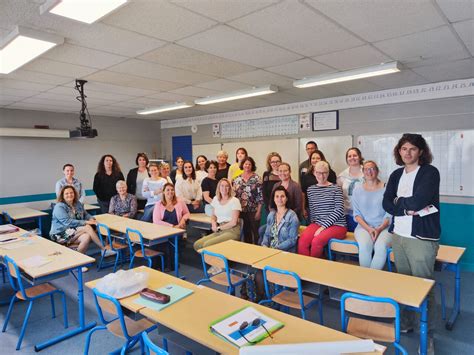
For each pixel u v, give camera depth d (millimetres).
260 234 4051
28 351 2713
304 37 2672
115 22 2322
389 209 2668
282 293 2797
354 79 4133
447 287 3857
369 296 1985
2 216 6141
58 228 4570
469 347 2678
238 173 5289
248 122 6848
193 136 8055
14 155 6457
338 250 3160
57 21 2291
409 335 2795
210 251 2957
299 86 4285
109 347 2752
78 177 7391
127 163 8273
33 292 2963
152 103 5949
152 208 5090
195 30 2490
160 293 2066
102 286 2166
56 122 6941
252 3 2061
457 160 4426
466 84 4266
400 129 4871
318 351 1334
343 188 3951
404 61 3398
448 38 2723
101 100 5594
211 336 1633
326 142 5680
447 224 4562
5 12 2133
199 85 4461
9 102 5648
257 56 3168
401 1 2057
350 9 2166
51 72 3680
